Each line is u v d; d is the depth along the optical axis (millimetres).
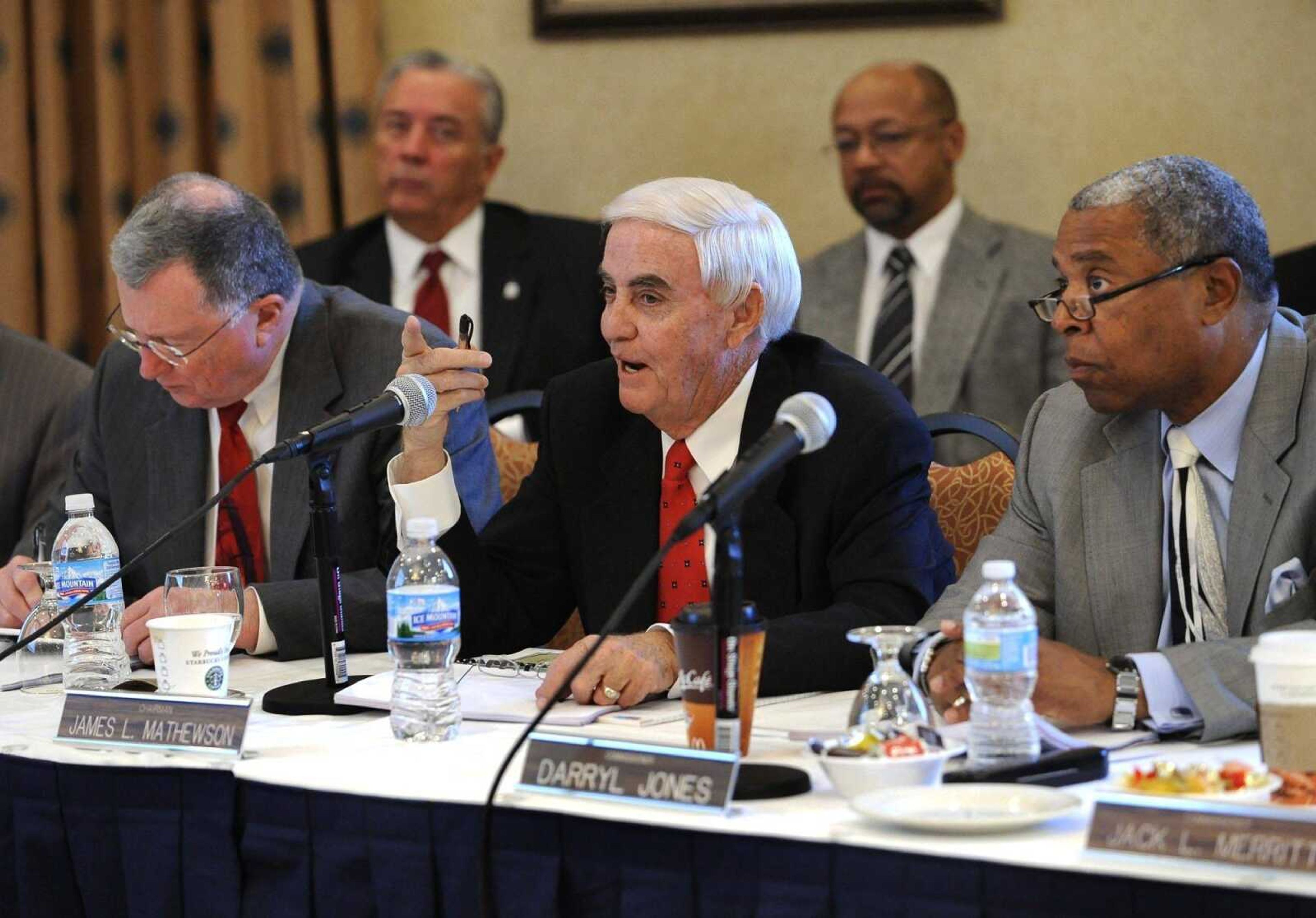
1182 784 3273
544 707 3875
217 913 3877
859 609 4891
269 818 3803
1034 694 4008
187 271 5750
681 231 5043
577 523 5594
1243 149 9914
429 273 9844
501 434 7082
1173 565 4781
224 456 6227
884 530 5117
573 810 3436
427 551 4301
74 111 10906
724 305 5086
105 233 10656
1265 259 4629
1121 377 4602
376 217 10141
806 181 10445
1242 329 4594
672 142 10594
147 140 10703
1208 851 2918
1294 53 9805
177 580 4707
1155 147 10008
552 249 9828
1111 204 4559
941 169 9578
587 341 9672
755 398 5301
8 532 7852
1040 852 3033
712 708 3719
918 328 9562
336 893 3707
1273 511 4512
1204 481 4762
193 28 10594
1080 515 4961
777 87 10430
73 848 4090
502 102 10055
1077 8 10023
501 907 3510
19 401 7910
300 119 10398
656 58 10562
